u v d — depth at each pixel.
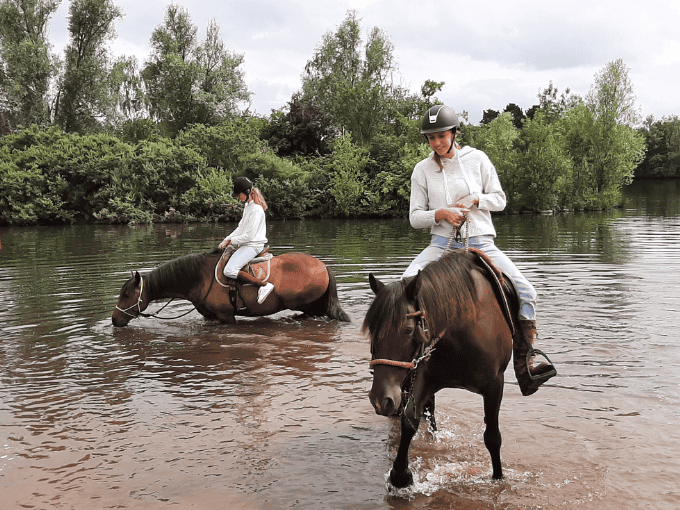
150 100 48.12
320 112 42.41
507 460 3.94
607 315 7.85
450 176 4.25
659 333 6.92
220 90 45.34
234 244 8.21
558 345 6.53
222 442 4.36
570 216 29.58
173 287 8.20
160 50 47.38
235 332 7.75
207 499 3.53
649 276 10.80
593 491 3.51
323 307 8.46
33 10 41.53
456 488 3.59
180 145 32.94
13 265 13.85
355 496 3.53
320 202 32.38
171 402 5.21
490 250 4.18
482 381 3.54
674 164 76.88
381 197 31.91
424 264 4.21
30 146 32.75
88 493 3.63
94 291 10.34
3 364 6.37
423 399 3.52
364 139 41.59
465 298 3.41
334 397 5.27
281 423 4.70
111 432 4.57
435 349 3.42
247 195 8.32
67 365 6.33
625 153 35.97
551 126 35.53
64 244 18.81
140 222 28.86
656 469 3.75
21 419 4.86
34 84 41.31
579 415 4.66
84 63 43.09
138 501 3.52
